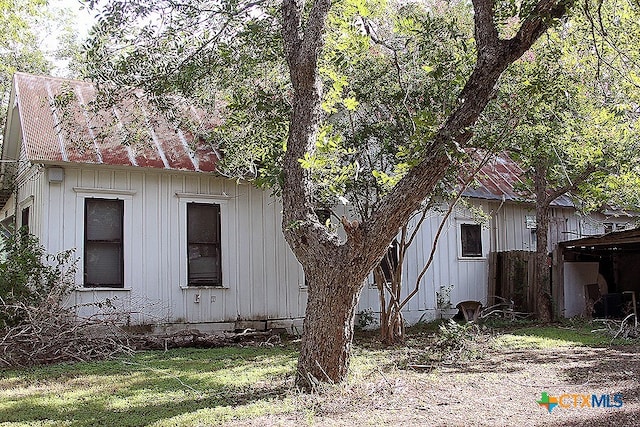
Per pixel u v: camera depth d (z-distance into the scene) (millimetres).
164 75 9906
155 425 6035
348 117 12227
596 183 13805
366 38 9891
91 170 12484
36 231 12555
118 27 9312
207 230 13656
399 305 11945
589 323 16047
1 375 9039
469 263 17891
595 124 12430
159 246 13039
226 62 10289
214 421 6141
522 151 11070
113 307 11656
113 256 12617
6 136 14992
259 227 14242
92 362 10195
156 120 12758
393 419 6148
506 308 17312
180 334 12312
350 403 6777
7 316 10688
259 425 5957
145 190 13008
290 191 7543
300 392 7211
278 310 14266
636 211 17766
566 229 19891
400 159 11227
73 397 7418
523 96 10094
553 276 17891
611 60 11508
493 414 6359
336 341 7336
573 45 10734
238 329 13711
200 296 13352
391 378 8148
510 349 11180
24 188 14141
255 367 9484
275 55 10406
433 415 6312
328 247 7312
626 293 17797
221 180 13836
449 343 10719
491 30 7398
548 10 7258
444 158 7066
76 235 12234
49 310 10773
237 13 9570
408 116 11320
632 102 12945
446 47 10398
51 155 11930
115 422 6199
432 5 12344
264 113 11039
